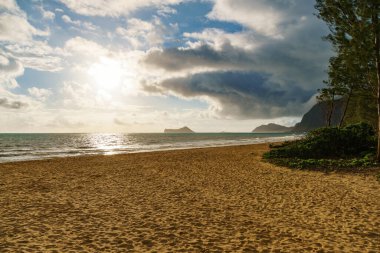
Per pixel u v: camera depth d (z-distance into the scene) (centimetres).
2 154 3875
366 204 1091
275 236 799
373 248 703
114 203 1178
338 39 1962
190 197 1275
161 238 794
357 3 1802
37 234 820
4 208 1095
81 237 801
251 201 1189
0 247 723
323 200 1166
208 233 831
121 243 759
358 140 2542
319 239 768
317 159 2278
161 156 3206
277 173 1859
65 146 6012
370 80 2236
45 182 1648
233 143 6800
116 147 5631
